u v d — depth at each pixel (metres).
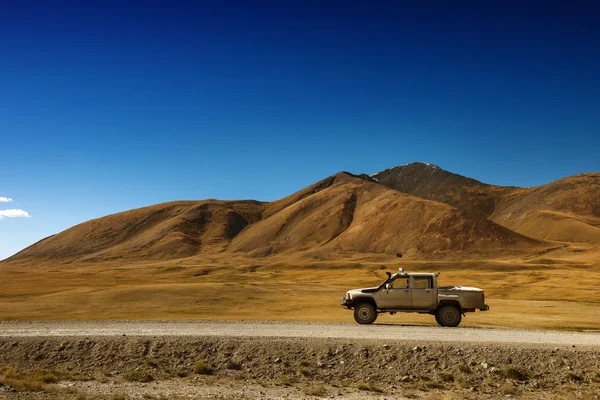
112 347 21.06
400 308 25.30
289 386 17.78
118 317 39.69
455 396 16.52
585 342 20.66
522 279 107.88
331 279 113.81
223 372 19.17
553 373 17.80
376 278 115.25
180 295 54.38
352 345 20.09
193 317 40.16
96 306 46.59
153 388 17.58
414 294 25.22
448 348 19.44
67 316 40.12
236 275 131.62
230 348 20.59
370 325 25.19
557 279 106.06
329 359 19.52
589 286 87.81
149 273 164.12
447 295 25.06
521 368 18.11
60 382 18.39
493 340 20.66
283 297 58.28
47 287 92.81
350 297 25.86
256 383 18.11
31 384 17.55
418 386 17.42
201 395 16.72
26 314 41.12
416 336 21.53
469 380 17.72
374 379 18.22
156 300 51.03
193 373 19.12
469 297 24.95
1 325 27.05
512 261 184.38
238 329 24.02
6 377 18.55
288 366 19.30
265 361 19.67
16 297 60.41
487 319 38.94
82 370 19.73
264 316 41.34
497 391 16.91
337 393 16.95
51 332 23.78
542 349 19.08
